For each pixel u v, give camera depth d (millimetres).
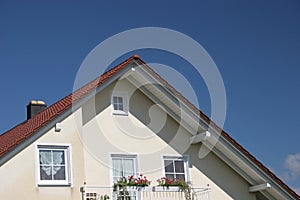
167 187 20969
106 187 20000
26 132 20391
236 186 22609
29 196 18812
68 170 19688
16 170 18844
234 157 22312
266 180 22234
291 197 22328
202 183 22141
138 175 21234
